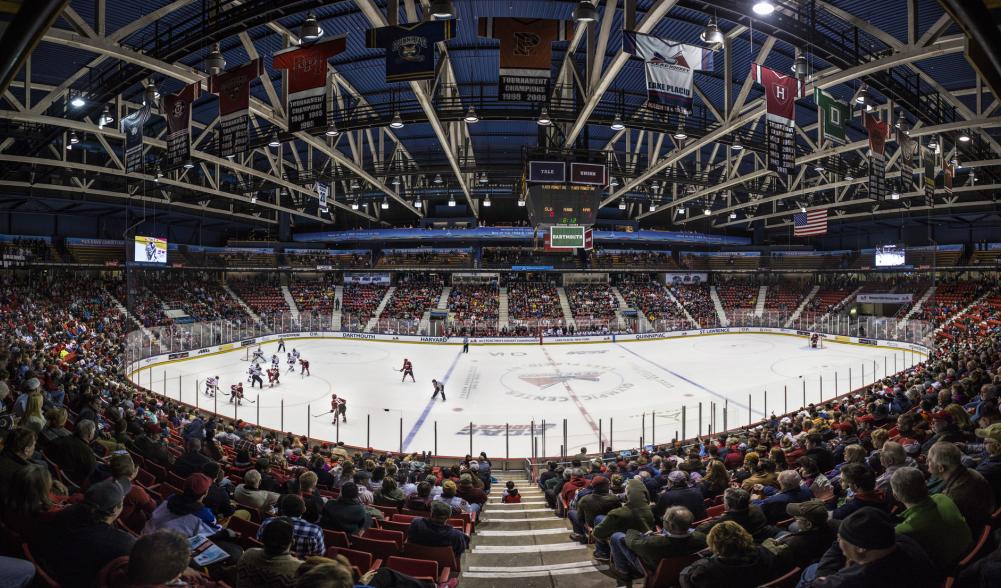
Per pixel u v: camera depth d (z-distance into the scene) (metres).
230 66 20.97
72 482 6.44
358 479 8.98
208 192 37.16
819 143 26.91
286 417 23.22
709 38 14.21
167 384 29.31
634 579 5.70
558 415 23.72
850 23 15.92
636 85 24.09
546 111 21.08
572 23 12.45
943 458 4.24
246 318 49.88
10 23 3.53
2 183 32.84
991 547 3.73
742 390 28.66
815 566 3.84
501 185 44.66
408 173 34.16
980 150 28.03
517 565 6.55
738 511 4.85
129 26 15.14
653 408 24.91
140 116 19.19
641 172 35.12
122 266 45.84
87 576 3.35
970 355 19.20
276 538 3.49
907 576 2.89
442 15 11.46
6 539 3.92
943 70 19.81
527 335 47.91
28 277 42.69
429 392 28.23
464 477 9.85
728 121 20.53
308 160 38.88
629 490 6.23
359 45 20.08
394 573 3.88
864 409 14.50
